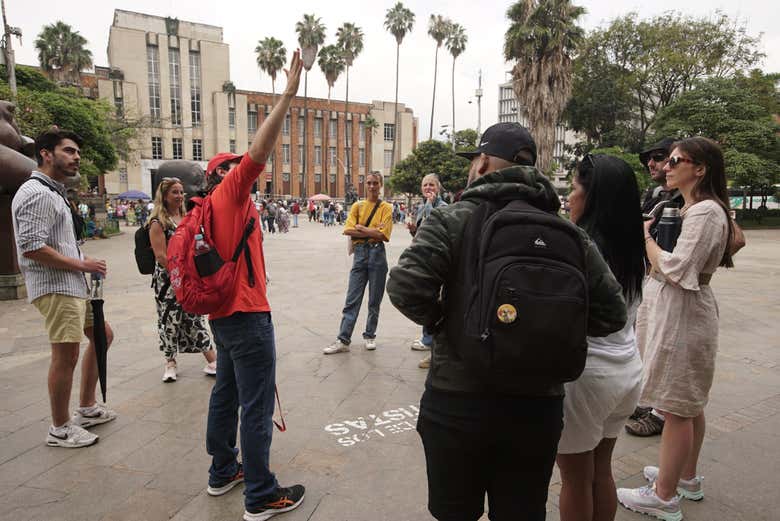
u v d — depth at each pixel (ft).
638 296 6.56
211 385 14.05
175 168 13.75
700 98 98.94
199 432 11.27
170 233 13.35
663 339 8.06
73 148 10.31
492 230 4.70
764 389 14.05
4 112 25.46
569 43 75.92
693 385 7.93
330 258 47.24
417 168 135.03
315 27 181.78
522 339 4.30
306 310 24.30
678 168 8.24
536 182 5.17
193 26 185.26
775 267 41.93
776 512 8.47
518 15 77.30
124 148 100.27
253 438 8.04
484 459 5.15
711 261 7.89
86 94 164.45
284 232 91.81
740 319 22.65
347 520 8.13
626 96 107.96
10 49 58.75
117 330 20.11
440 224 5.11
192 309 7.61
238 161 8.86
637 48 107.55
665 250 8.35
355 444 10.75
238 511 8.44
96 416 11.57
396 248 55.11
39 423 11.68
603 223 6.38
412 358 16.56
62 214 10.15
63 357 10.35
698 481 8.80
